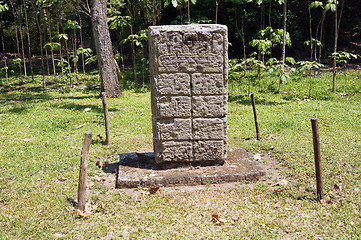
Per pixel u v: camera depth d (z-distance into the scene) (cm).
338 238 393
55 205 481
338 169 576
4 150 697
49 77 1789
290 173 582
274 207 471
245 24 1867
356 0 2067
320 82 1378
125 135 831
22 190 523
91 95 1350
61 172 600
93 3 1256
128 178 554
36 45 2331
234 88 1374
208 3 1764
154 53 563
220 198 503
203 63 571
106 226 431
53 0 1451
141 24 1795
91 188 543
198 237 404
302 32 1942
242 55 1948
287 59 1200
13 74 1902
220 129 594
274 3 1930
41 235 411
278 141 745
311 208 465
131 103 1166
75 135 815
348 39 1956
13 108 1077
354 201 476
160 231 418
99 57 1281
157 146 591
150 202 494
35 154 679
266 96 1246
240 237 402
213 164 609
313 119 471
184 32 559
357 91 1244
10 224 432
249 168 590
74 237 409
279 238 398
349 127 830
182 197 508
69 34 2039
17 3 1767
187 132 590
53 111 1038
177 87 574
